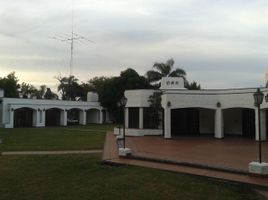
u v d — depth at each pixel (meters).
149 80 55.53
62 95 88.94
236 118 35.88
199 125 37.69
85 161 18.89
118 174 15.53
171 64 54.44
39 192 12.90
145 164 17.72
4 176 15.48
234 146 25.52
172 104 32.69
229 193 12.32
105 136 35.62
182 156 19.89
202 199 11.68
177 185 13.33
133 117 38.94
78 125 63.66
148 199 11.77
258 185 13.03
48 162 18.67
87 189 13.17
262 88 30.05
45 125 62.00
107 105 69.25
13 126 56.00
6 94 77.56
